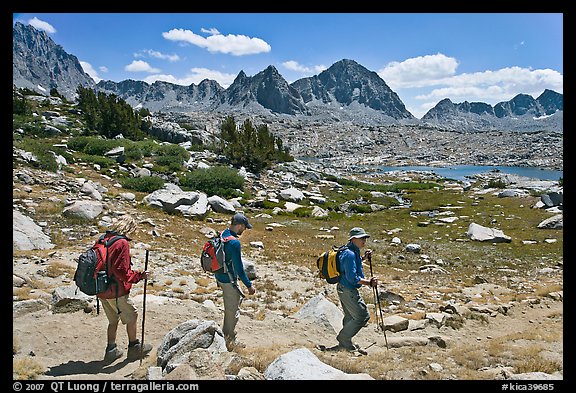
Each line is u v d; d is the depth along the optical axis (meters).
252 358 7.22
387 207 45.09
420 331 11.48
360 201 47.78
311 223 34.19
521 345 9.32
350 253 8.85
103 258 6.83
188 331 7.20
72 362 7.07
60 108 71.00
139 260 17.27
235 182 43.41
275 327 10.45
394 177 85.31
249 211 36.91
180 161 47.97
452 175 100.00
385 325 11.36
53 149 39.19
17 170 27.64
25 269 13.30
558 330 11.22
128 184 34.97
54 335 8.09
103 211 23.62
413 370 7.23
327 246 26.14
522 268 22.39
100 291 6.76
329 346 9.49
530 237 29.53
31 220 19.22
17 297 9.68
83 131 57.66
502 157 165.50
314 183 57.34
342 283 8.95
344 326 9.23
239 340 9.00
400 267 22.23
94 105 63.94
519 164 140.25
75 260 15.29
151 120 70.44
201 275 16.22
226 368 6.16
